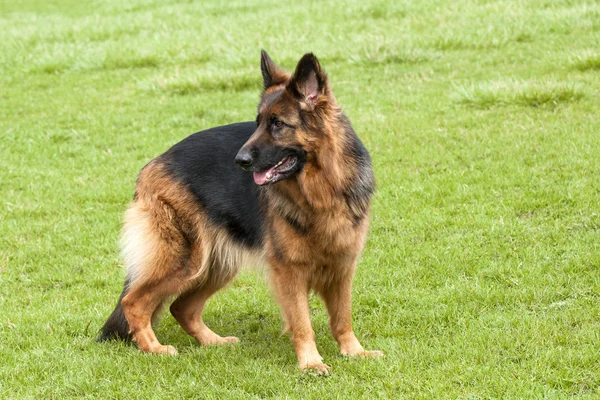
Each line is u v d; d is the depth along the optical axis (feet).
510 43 66.18
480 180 37.99
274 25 81.61
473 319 25.26
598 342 22.25
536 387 20.11
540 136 42.42
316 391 21.16
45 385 22.76
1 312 28.84
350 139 23.06
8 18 106.93
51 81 69.21
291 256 22.75
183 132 51.57
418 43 67.56
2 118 57.98
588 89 49.37
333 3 88.69
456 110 49.60
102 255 34.32
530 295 26.53
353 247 23.08
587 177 36.22
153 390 22.00
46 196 41.73
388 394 20.65
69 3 121.90
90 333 27.02
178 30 85.51
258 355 24.50
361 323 26.37
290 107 22.04
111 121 55.06
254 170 21.90
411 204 36.06
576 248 29.63
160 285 24.98
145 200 25.32
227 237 24.75
